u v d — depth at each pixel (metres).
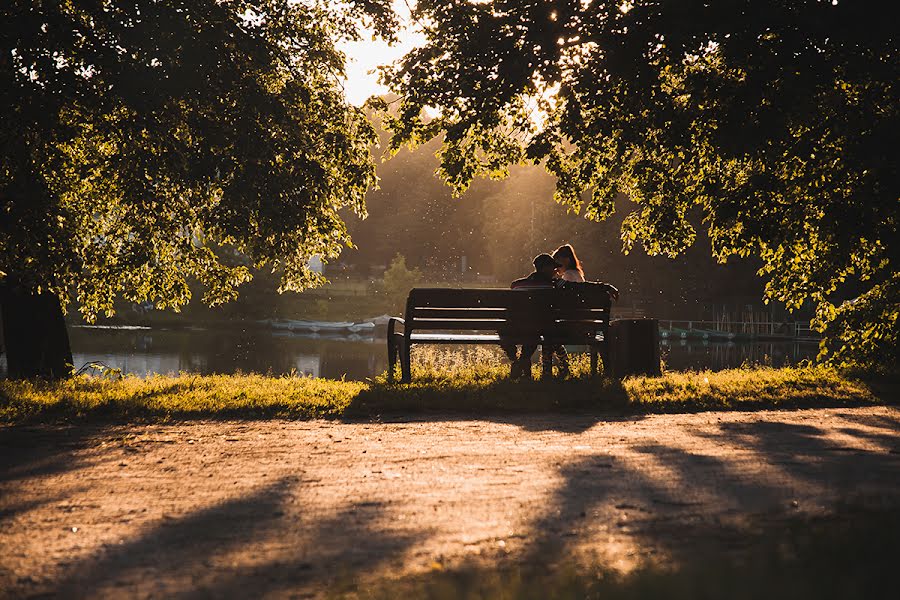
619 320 11.08
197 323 67.19
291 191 13.34
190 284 69.06
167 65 12.35
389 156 13.14
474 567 3.30
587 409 8.09
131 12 12.38
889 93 11.04
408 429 6.93
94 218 15.83
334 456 5.80
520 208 79.25
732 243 13.06
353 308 85.12
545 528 3.94
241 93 13.06
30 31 11.99
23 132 12.17
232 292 16.45
